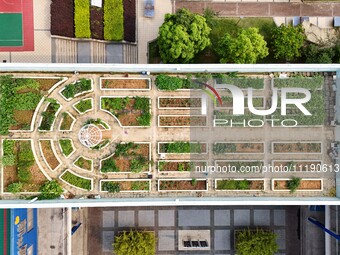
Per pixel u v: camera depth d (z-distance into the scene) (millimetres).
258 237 30234
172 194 24766
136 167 24375
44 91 24234
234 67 23969
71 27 31219
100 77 24516
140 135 24688
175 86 24391
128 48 32312
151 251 30750
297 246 33469
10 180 24234
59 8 30984
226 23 32469
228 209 33500
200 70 24484
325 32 32125
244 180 24656
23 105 24016
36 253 29938
